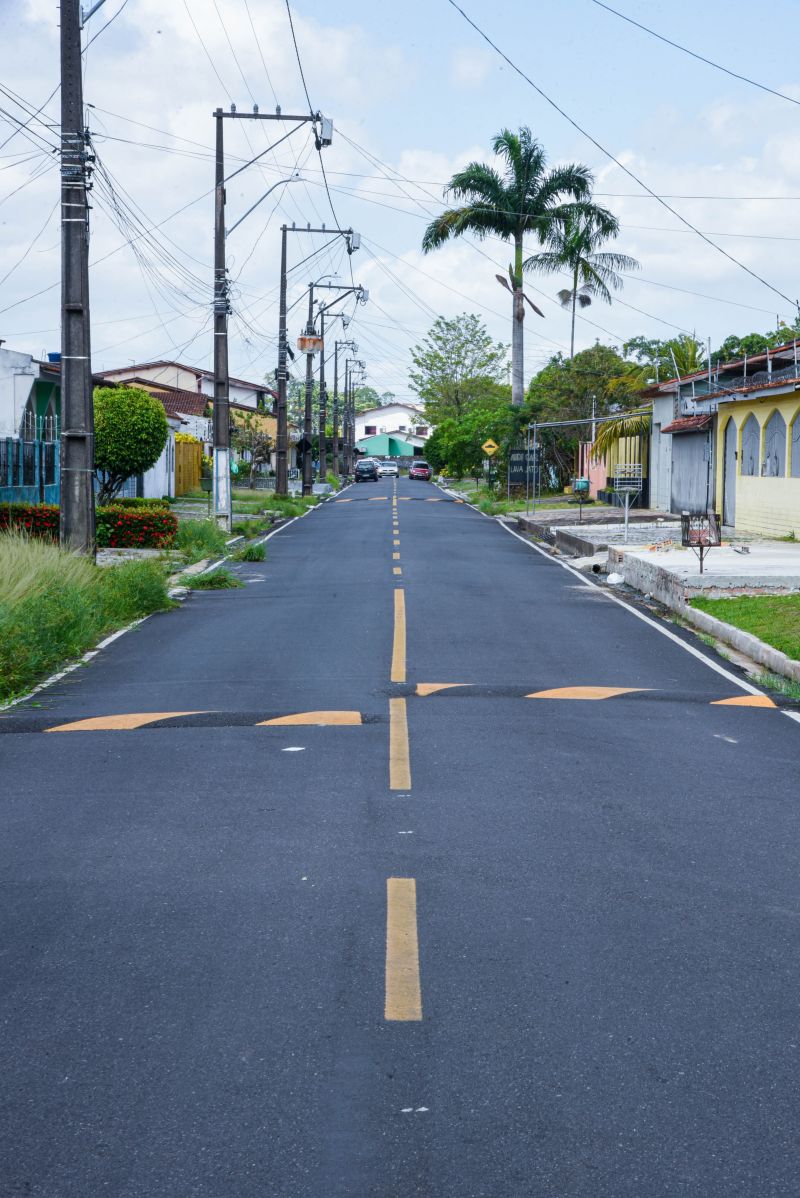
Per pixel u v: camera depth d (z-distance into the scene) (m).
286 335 50.78
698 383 36.22
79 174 18.92
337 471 97.75
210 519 31.17
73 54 18.66
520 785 8.27
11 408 30.97
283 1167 3.67
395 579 22.81
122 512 27.41
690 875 6.43
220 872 6.43
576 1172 3.64
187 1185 3.58
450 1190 3.55
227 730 10.09
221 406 32.53
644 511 41.38
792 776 8.66
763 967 5.21
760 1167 3.67
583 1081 4.19
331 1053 4.39
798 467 27.66
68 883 6.28
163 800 7.91
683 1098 4.07
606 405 58.53
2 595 14.37
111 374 79.56
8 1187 3.57
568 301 61.09
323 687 12.07
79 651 14.38
